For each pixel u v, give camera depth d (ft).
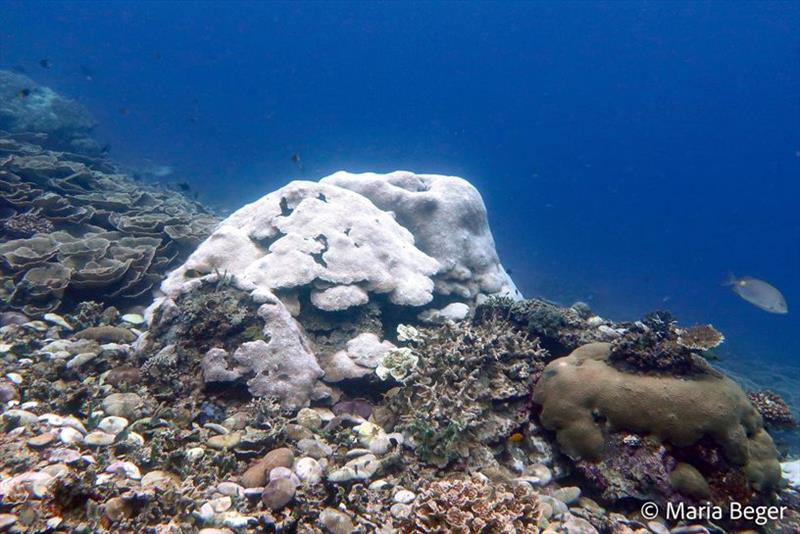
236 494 12.02
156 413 14.62
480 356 17.21
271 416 15.29
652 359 15.93
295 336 17.46
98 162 50.72
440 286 26.23
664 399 14.74
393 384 18.13
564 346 19.81
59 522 9.62
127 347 18.83
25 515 9.59
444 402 15.47
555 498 14.14
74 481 10.14
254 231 22.57
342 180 29.50
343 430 15.67
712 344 15.72
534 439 16.38
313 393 16.88
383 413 16.78
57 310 21.61
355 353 18.38
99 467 11.90
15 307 20.68
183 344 17.02
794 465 18.69
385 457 14.16
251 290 18.51
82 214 28.78
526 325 20.71
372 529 11.63
